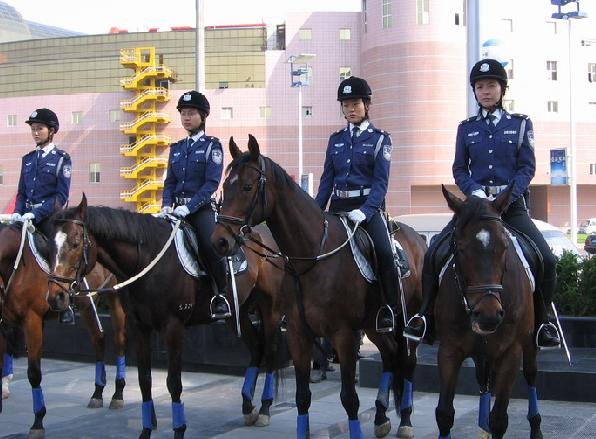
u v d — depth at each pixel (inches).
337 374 373.7
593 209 2033.7
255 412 282.5
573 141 1311.5
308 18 1932.8
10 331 311.1
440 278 203.8
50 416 299.0
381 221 244.2
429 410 295.7
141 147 1888.5
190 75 1962.4
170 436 266.5
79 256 230.7
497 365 201.5
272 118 1927.9
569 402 301.6
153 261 245.1
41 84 2091.5
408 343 254.5
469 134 230.2
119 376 313.3
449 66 1765.5
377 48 1825.8
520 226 224.7
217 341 379.9
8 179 2050.9
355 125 253.3
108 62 2044.8
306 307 221.6
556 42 1899.6
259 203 213.2
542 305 220.1
